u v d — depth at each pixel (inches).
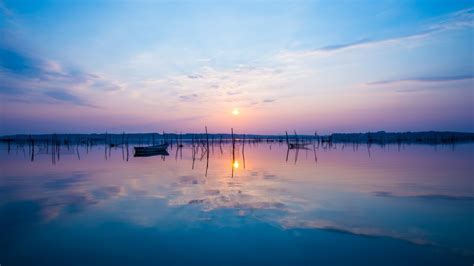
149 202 505.0
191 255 303.7
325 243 334.0
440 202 504.7
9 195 562.9
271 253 308.7
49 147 2691.9
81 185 670.5
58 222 401.7
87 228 378.6
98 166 1105.4
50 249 318.7
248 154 1867.6
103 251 313.3
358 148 2465.6
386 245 329.1
